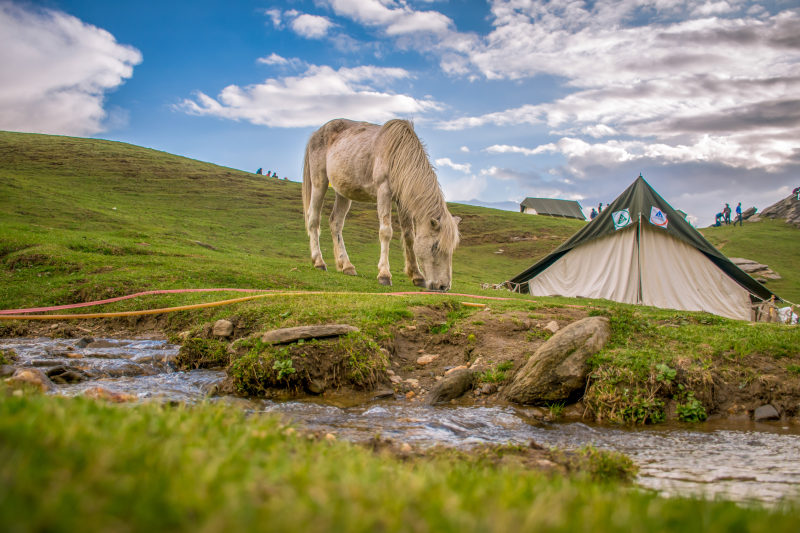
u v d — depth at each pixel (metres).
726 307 16.16
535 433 5.59
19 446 1.84
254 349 7.13
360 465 2.39
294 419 5.45
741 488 3.84
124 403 4.82
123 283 12.22
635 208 16.59
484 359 7.68
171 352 8.30
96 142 61.53
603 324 7.57
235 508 1.57
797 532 1.85
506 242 43.19
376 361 7.22
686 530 1.85
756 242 41.59
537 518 1.65
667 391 6.50
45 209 27.66
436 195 12.32
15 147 51.97
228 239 29.56
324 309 9.03
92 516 1.46
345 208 15.81
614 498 2.30
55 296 11.64
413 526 1.57
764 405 6.42
